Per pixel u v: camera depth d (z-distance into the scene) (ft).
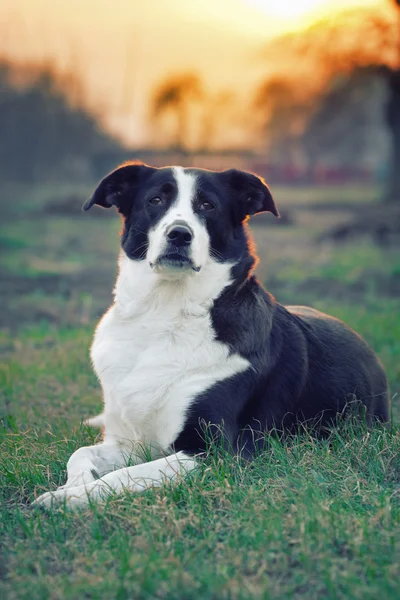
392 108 116.06
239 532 12.21
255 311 16.22
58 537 12.35
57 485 15.14
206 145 233.55
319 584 10.59
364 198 151.12
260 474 14.61
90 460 15.57
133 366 15.89
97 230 88.84
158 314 15.90
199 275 15.89
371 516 12.42
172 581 10.50
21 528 12.86
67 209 109.81
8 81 220.64
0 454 16.55
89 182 219.00
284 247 71.15
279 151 278.87
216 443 15.07
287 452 15.44
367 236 76.23
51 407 21.22
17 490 14.78
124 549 11.53
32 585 10.74
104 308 39.19
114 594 10.36
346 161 309.01
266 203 16.93
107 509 13.05
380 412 18.62
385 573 10.69
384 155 279.08
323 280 49.06
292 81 148.15
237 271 16.33
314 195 171.63
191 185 16.40
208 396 15.28
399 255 62.85
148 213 16.43
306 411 16.93
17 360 27.43
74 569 11.37
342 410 17.33
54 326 34.50
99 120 250.57
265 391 16.15
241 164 240.53
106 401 16.42
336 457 15.30
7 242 70.59
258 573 10.80
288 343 16.81
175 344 15.70
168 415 15.43
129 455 15.88
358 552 11.28
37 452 16.48
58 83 227.40
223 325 15.81
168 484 13.80
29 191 172.04
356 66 84.74
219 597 10.19
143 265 16.21
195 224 15.85
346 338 18.43
